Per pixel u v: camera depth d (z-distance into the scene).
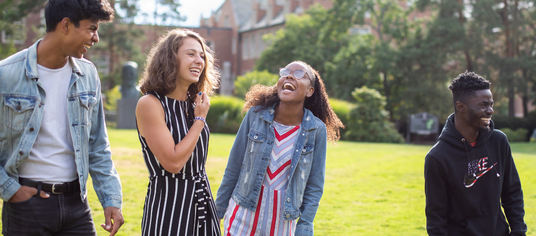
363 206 5.36
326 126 2.86
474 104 2.48
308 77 2.60
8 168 2.21
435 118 19.47
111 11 2.23
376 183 6.77
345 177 7.26
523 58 24.69
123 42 34.78
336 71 28.08
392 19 28.05
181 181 2.28
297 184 2.62
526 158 9.02
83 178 2.35
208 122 21.25
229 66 51.03
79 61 2.41
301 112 2.69
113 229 2.41
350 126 17.33
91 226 2.45
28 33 36.34
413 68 26.16
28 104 2.20
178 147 2.20
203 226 2.31
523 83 24.38
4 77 2.19
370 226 4.52
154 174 2.29
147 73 2.29
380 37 28.30
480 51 24.95
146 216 2.27
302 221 2.64
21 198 2.22
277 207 2.61
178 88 2.33
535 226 4.38
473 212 2.55
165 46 2.27
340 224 4.60
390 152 10.55
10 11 27.66
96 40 2.23
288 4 44.72
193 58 2.28
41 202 2.25
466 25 25.62
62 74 2.31
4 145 2.23
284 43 35.38
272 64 36.88
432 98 25.14
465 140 2.55
